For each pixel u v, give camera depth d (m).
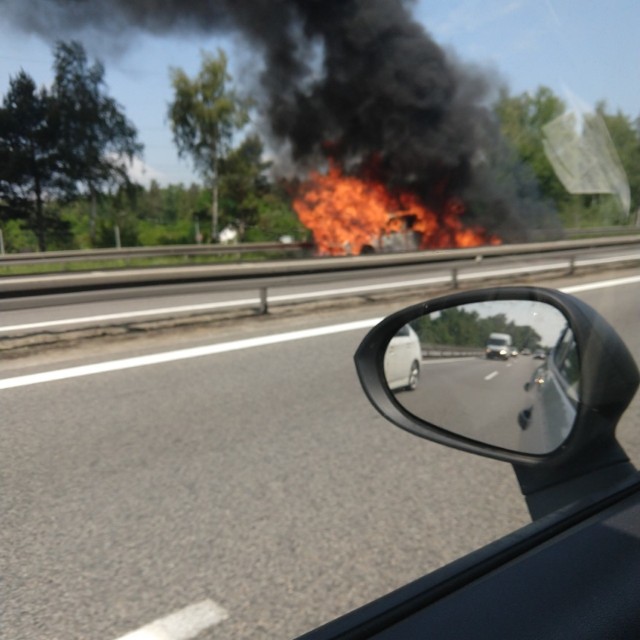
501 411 1.27
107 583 2.31
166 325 7.64
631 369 1.10
